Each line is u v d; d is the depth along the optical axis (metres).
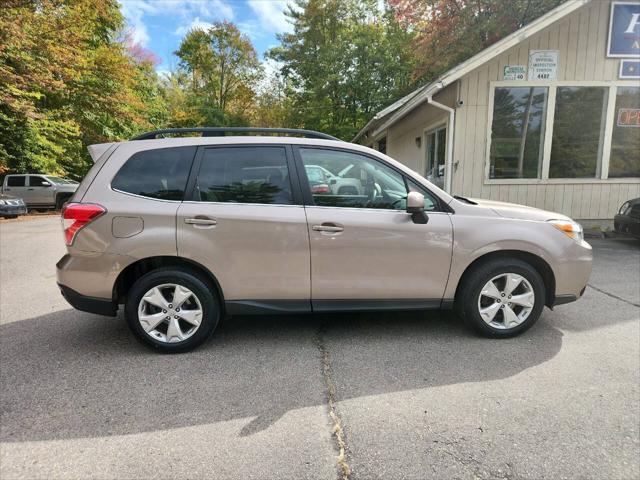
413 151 13.05
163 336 3.44
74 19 17.47
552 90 8.82
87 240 3.24
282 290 3.42
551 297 3.73
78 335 3.87
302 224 3.35
